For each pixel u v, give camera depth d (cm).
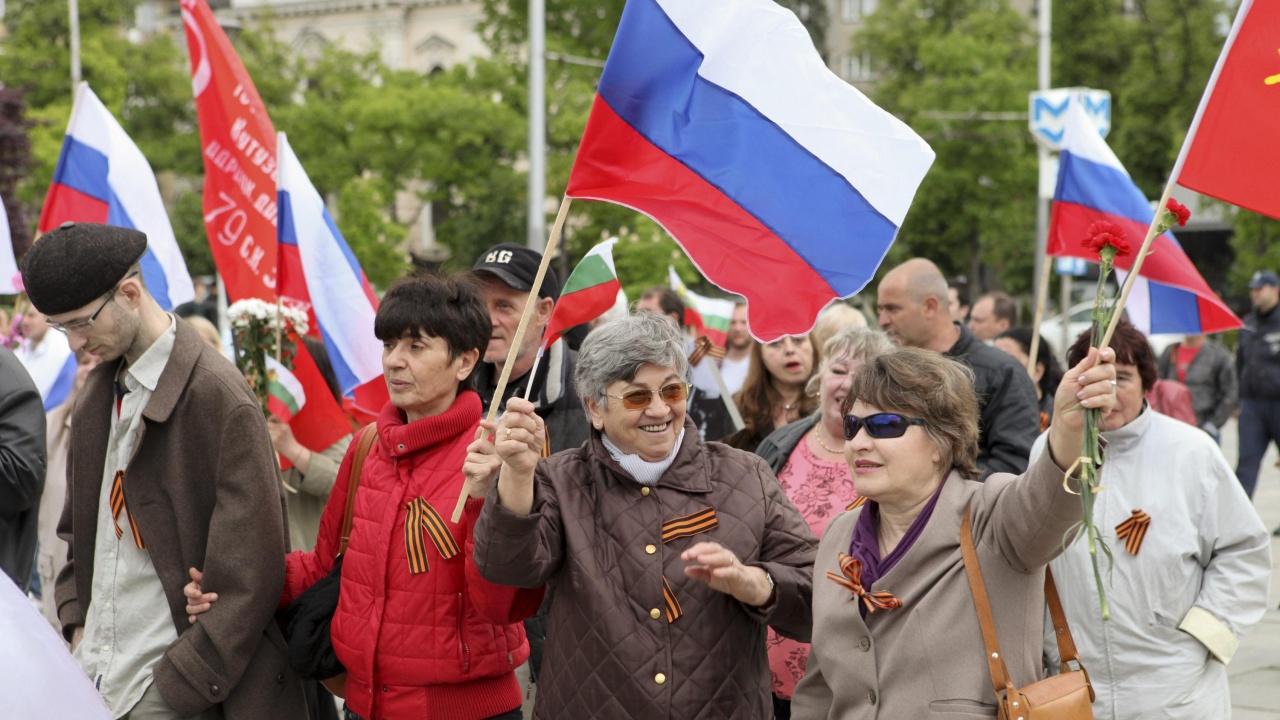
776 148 370
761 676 358
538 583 342
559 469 363
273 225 654
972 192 3403
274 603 388
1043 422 612
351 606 379
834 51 5022
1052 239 677
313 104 3294
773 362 594
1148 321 708
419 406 380
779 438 495
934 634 305
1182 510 400
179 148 3600
